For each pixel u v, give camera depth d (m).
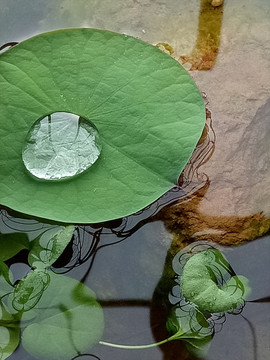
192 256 0.72
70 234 0.73
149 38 0.82
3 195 0.71
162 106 0.73
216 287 0.71
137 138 0.72
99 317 0.71
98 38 0.74
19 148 0.72
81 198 0.71
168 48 0.82
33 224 0.74
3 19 0.82
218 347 0.71
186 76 0.74
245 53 0.81
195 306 0.72
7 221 0.74
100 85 0.73
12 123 0.72
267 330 0.72
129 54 0.74
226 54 0.81
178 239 0.75
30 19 0.82
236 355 0.71
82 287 0.72
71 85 0.73
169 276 0.74
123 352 0.71
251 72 0.80
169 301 0.73
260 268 0.74
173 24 0.83
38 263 0.72
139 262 0.74
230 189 0.76
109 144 0.72
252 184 0.76
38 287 0.72
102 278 0.74
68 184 0.71
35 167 0.71
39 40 0.73
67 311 0.71
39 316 0.71
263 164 0.77
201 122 0.73
